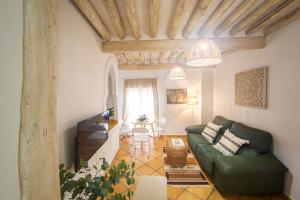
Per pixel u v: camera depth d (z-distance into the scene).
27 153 0.71
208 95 4.82
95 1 1.72
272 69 2.44
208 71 4.79
